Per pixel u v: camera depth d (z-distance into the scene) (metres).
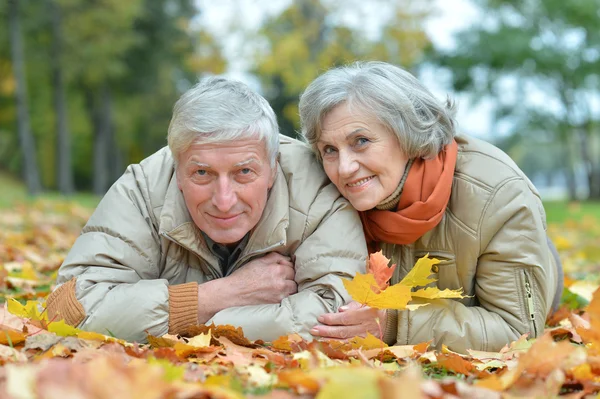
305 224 2.66
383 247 2.83
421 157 2.62
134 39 20.52
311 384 1.64
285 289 2.63
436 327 2.54
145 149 28.11
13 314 2.42
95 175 24.17
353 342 2.39
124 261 2.59
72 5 18.95
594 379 1.93
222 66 14.22
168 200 2.62
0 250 4.86
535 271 2.63
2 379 1.70
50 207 10.48
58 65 19.73
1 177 30.42
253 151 2.42
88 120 27.53
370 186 2.59
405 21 13.77
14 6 16.73
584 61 23.23
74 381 1.38
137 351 2.11
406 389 1.37
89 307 2.43
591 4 22.62
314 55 13.75
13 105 26.34
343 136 2.54
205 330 2.41
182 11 23.80
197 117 2.36
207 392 1.60
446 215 2.70
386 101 2.49
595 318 2.02
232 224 2.50
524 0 23.38
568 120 25.20
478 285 2.74
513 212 2.61
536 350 1.93
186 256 2.75
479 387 1.75
